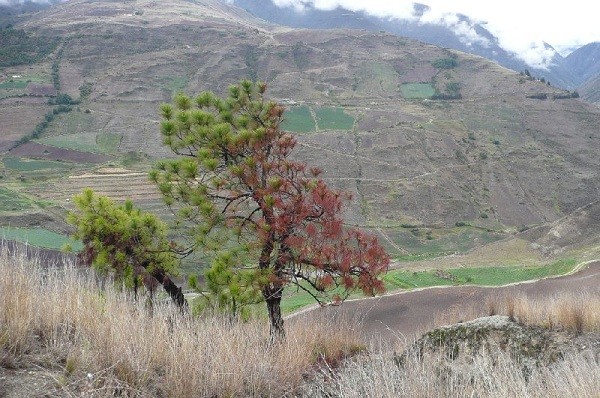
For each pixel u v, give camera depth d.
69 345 3.46
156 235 8.21
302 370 4.81
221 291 7.34
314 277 7.82
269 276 7.13
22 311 3.48
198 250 8.02
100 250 7.98
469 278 30.80
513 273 31.83
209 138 8.09
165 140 8.24
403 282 29.88
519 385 3.80
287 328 6.89
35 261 4.43
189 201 8.02
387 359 4.11
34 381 2.97
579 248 41.06
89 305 4.03
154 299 4.93
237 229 7.77
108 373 3.25
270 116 8.63
